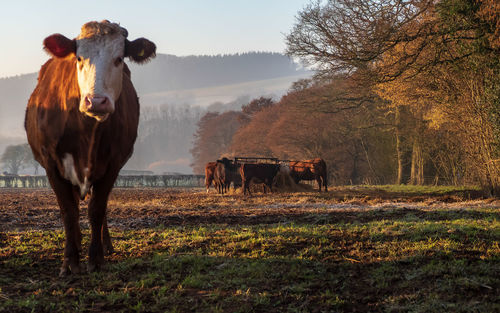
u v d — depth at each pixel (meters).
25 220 10.17
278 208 13.07
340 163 44.72
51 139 5.10
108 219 10.16
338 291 4.58
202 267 5.34
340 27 18.44
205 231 7.98
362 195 18.42
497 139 15.38
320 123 43.12
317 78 24.61
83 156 5.04
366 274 5.05
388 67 17.67
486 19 14.09
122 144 5.50
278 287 4.67
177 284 4.80
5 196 21.66
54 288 4.71
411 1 16.52
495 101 15.31
